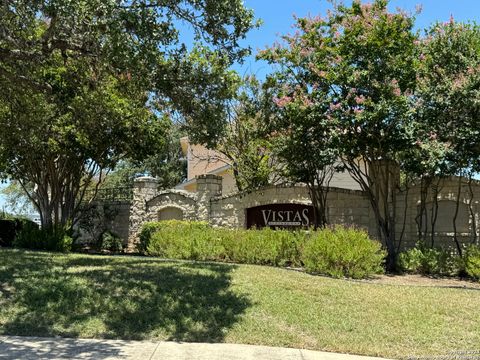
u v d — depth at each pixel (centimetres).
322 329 701
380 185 1360
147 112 1605
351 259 1080
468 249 1191
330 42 1281
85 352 589
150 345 626
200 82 934
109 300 785
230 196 1766
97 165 1869
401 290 938
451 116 1146
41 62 964
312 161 1354
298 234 1261
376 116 1125
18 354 573
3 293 819
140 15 765
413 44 1208
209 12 823
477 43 1209
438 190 1330
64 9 741
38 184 1870
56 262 1138
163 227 1619
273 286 905
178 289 855
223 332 679
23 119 1376
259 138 1565
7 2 828
